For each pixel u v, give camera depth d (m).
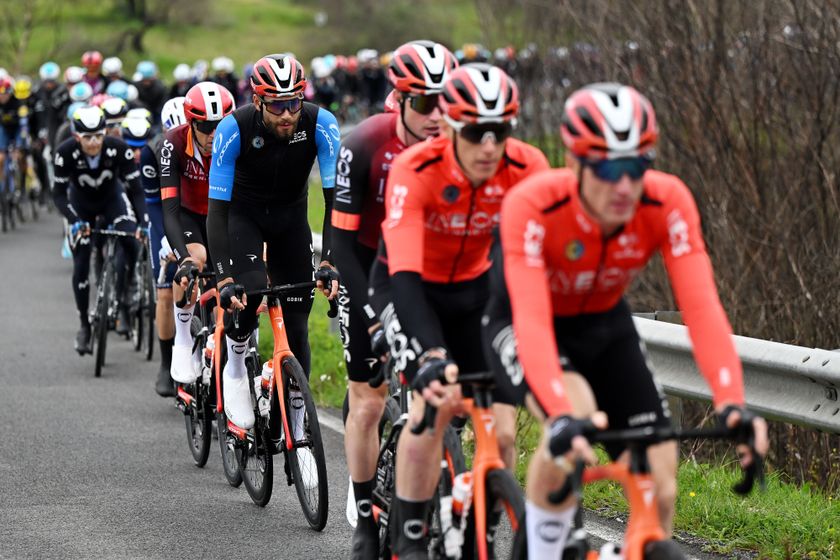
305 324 20.81
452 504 13.36
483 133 12.33
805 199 29.77
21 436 24.69
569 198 10.94
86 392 29.33
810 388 17.95
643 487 10.40
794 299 27.45
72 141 32.78
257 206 20.78
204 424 22.14
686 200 11.24
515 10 54.09
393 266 12.98
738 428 10.01
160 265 27.27
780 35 30.42
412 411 13.50
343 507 19.88
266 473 19.55
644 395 11.70
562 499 10.34
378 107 111.88
